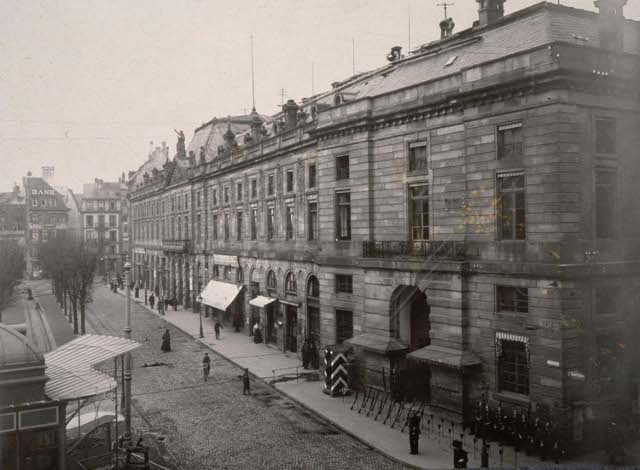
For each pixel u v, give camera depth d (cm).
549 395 1994
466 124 2331
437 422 2348
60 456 1617
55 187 11544
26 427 1581
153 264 8131
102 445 2041
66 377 1781
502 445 2050
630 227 2138
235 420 2422
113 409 2583
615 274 2066
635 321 2106
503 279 2173
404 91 2650
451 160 2427
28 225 9600
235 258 4806
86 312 5909
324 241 3194
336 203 3116
